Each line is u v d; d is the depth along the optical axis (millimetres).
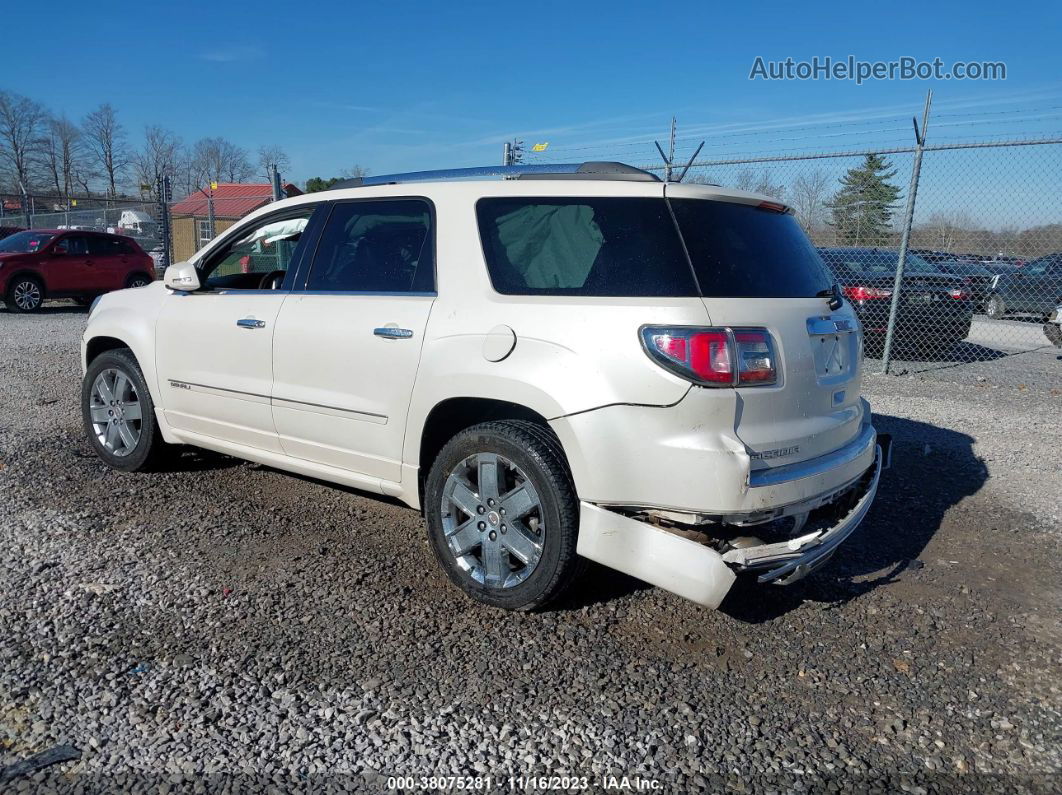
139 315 5074
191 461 5574
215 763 2557
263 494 4988
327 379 4059
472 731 2758
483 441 3496
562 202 3520
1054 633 3553
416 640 3320
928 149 9141
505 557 3541
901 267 9781
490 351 3418
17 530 4320
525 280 3479
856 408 3830
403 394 3750
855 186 10492
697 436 3039
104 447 5359
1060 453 6359
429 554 4176
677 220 3301
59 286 16703
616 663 3203
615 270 3283
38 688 2922
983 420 7477
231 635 3316
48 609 3488
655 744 2723
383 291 3934
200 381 4684
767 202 3658
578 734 2762
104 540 4227
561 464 3332
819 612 3684
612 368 3129
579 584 3871
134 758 2570
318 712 2828
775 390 3164
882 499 5234
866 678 3160
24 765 2520
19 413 6977
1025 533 4711
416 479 3824
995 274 13547
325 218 4320
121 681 2977
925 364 11242
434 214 3832
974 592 3936
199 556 4059
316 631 3367
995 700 3037
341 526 4516
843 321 3688
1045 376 10289
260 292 4465
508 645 3305
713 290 3180
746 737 2773
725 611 3654
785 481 3146
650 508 3137
